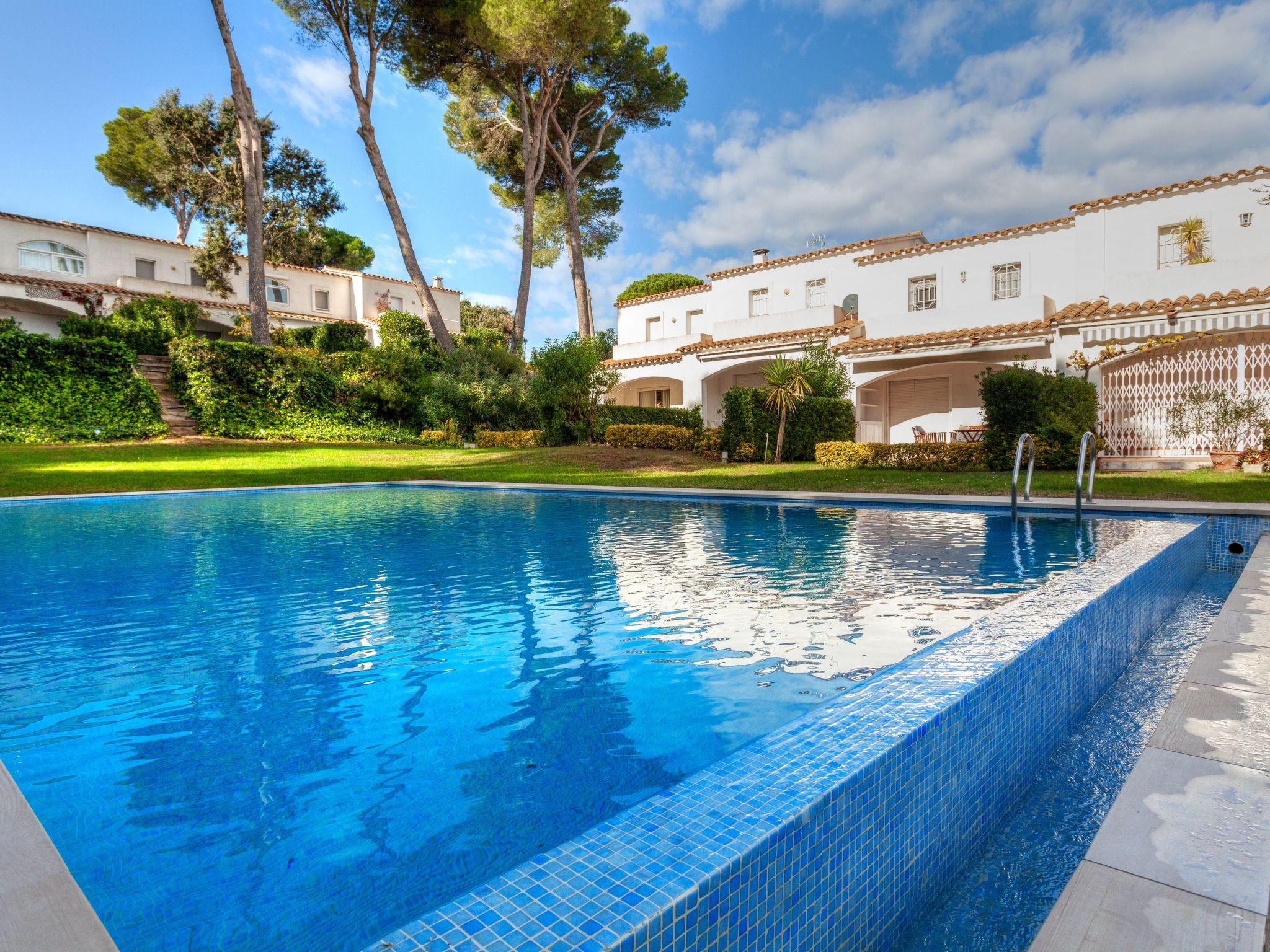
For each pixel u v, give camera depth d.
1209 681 2.92
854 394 19.66
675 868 1.17
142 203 37.69
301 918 1.63
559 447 20.98
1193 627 4.46
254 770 2.37
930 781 1.84
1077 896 1.58
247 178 21.92
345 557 6.52
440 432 22.28
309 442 20.73
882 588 5.08
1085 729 2.92
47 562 6.26
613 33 25.00
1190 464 12.80
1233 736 2.41
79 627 4.18
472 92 26.44
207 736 2.64
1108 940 1.44
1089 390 13.95
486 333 31.03
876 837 1.62
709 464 17.55
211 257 31.05
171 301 24.97
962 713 1.98
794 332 21.81
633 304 30.41
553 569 5.90
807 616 4.33
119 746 2.57
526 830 2.00
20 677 3.29
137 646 3.80
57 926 1.28
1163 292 16.08
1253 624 3.73
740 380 24.94
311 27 23.05
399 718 2.81
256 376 21.09
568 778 2.31
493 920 1.04
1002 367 17.34
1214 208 16.27
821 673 3.31
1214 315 14.19
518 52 23.64
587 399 22.09
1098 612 3.17
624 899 1.08
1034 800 2.38
